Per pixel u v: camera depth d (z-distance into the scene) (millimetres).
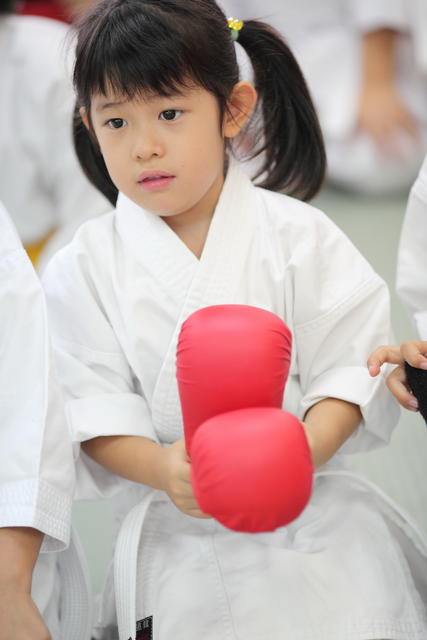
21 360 1305
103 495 1479
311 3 3666
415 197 1555
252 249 1457
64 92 2385
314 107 1613
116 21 1295
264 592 1337
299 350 1476
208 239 1429
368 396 1408
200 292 1417
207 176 1367
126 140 1329
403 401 1380
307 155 1626
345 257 1479
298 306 1447
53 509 1260
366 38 3602
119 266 1476
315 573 1349
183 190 1351
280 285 1439
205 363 1057
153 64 1273
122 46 1275
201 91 1327
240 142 1602
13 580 1212
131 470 1391
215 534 1423
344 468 1481
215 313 1112
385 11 3500
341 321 1456
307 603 1326
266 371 1056
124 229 1474
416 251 1587
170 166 1324
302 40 3664
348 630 1303
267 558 1371
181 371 1085
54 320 1506
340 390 1406
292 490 978
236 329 1073
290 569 1353
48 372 1295
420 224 1563
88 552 1899
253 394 1049
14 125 2432
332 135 3633
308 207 1508
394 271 2861
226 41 1385
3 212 1374
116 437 1415
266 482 969
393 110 3629
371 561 1380
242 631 1310
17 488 1251
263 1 3623
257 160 1671
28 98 2400
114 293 1466
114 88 1292
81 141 1584
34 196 2514
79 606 1412
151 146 1310
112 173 1366
